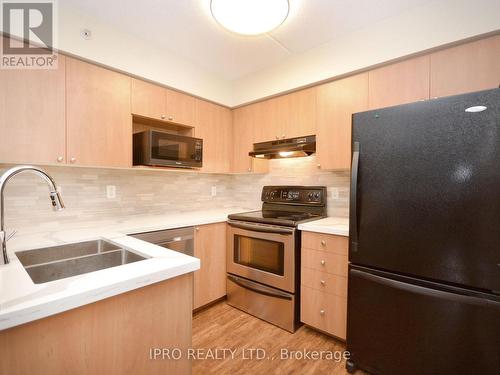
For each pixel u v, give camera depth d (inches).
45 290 30.0
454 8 60.7
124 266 38.4
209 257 91.4
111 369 33.5
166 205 103.0
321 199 95.1
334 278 71.6
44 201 72.0
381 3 63.9
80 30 66.9
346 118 79.4
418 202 51.3
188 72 93.7
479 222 45.4
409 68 68.3
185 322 41.8
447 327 48.6
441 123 48.8
